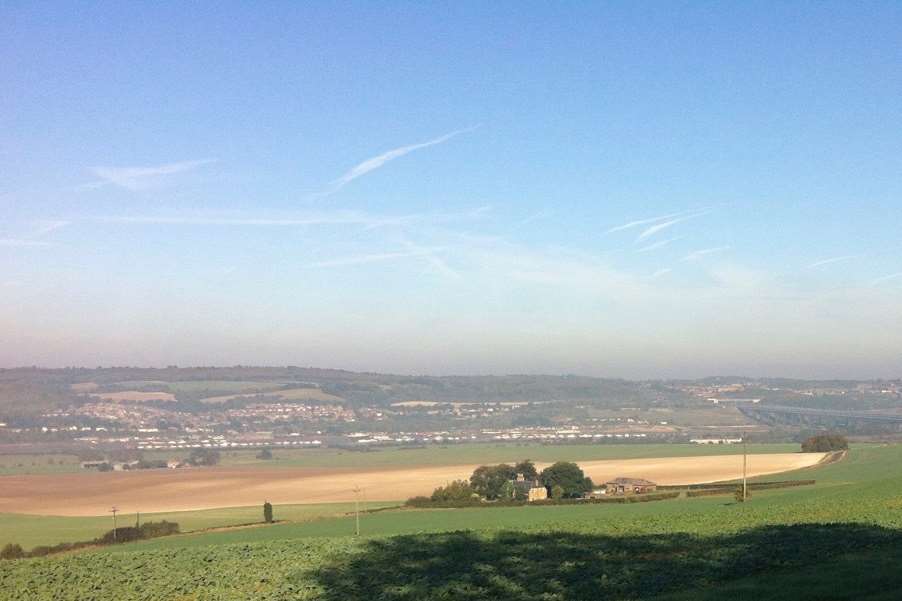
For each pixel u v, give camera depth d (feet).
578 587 93.20
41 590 111.45
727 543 118.93
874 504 171.01
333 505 305.12
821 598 72.08
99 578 119.44
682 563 103.60
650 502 261.65
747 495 262.26
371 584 104.99
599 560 112.16
